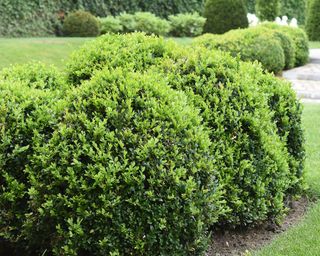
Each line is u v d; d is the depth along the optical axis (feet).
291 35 50.29
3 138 11.99
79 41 51.11
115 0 65.36
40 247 12.17
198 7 73.20
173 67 14.26
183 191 11.09
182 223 11.13
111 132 11.20
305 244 13.57
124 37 16.07
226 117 13.80
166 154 11.21
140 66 14.89
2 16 54.13
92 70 15.38
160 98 12.00
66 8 60.39
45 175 11.42
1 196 11.94
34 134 12.09
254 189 13.93
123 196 10.92
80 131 11.44
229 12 56.65
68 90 13.32
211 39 42.88
